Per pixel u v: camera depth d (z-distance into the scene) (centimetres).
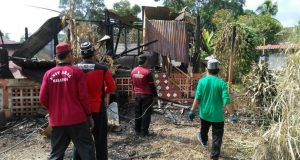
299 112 450
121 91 934
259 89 736
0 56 820
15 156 564
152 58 1221
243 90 902
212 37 1617
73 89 394
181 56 1067
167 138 660
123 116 820
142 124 672
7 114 795
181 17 1220
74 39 815
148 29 1066
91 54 462
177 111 878
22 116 813
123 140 647
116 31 1434
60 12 839
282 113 473
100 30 1073
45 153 577
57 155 405
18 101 813
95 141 467
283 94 476
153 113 857
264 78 737
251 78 791
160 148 600
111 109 797
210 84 519
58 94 395
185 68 1134
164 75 973
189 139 654
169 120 802
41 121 775
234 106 841
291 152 420
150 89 665
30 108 819
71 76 394
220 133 523
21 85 811
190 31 1214
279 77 528
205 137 567
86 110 402
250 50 1180
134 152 575
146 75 658
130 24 1188
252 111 762
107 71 466
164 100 946
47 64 838
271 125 498
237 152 576
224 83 512
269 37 1820
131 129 725
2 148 605
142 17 1253
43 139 652
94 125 463
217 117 517
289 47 510
